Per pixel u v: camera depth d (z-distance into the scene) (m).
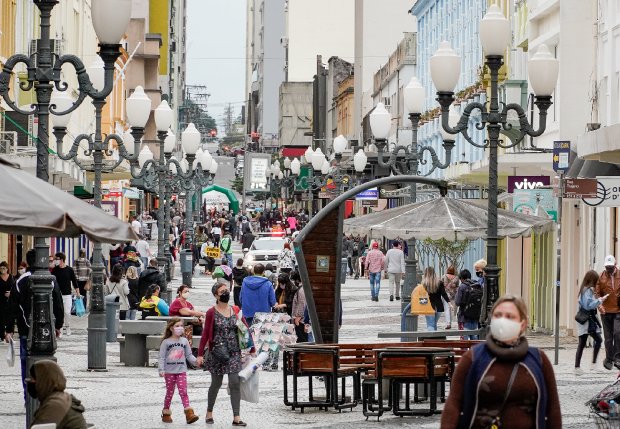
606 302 35.03
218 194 141.38
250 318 39.50
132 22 126.00
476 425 12.79
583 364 36.72
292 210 139.00
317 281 31.00
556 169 34.53
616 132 33.44
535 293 52.62
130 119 36.41
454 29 86.25
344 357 28.59
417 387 29.03
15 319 28.27
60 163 48.88
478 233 31.28
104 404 28.23
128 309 46.50
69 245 69.12
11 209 14.97
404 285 39.19
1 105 49.59
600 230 45.25
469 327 41.19
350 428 24.94
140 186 103.25
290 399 29.61
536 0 56.09
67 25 72.94
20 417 25.56
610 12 46.00
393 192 72.75
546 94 27.70
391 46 140.00
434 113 90.06
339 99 157.75
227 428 24.97
